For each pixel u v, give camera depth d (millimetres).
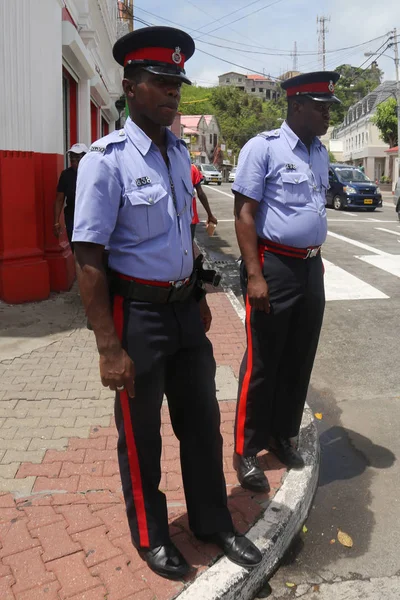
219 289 7371
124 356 2098
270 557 2580
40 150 6316
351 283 7820
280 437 3246
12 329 5332
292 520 2811
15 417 3680
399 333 5879
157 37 2035
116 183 2045
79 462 3189
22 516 2719
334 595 2506
